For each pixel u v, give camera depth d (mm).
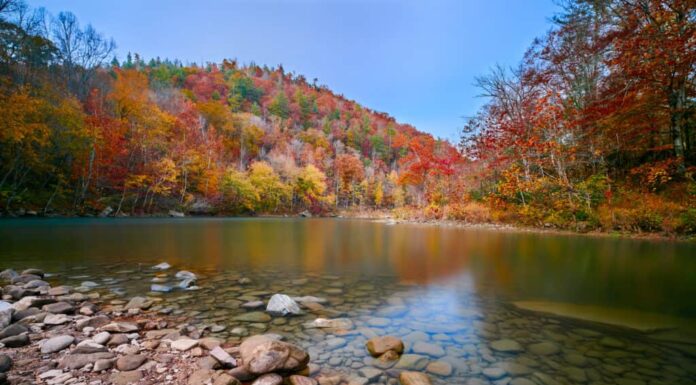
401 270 6730
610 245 10648
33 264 6852
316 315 3928
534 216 18500
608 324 3656
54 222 18375
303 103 106250
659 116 15195
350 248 10391
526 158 20172
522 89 22875
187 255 8430
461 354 2881
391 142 101562
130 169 30719
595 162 18375
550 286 5398
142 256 8133
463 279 5922
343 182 67688
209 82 95000
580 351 2955
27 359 2576
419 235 15242
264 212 46781
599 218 15094
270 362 2461
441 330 3459
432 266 7195
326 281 5738
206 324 3600
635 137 16500
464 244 11406
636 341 3188
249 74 124125
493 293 4957
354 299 4629
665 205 13102
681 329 3502
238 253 8984
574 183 17641
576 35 19609
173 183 35031
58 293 4590
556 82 20828
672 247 10039
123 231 14680
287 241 12453
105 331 3189
